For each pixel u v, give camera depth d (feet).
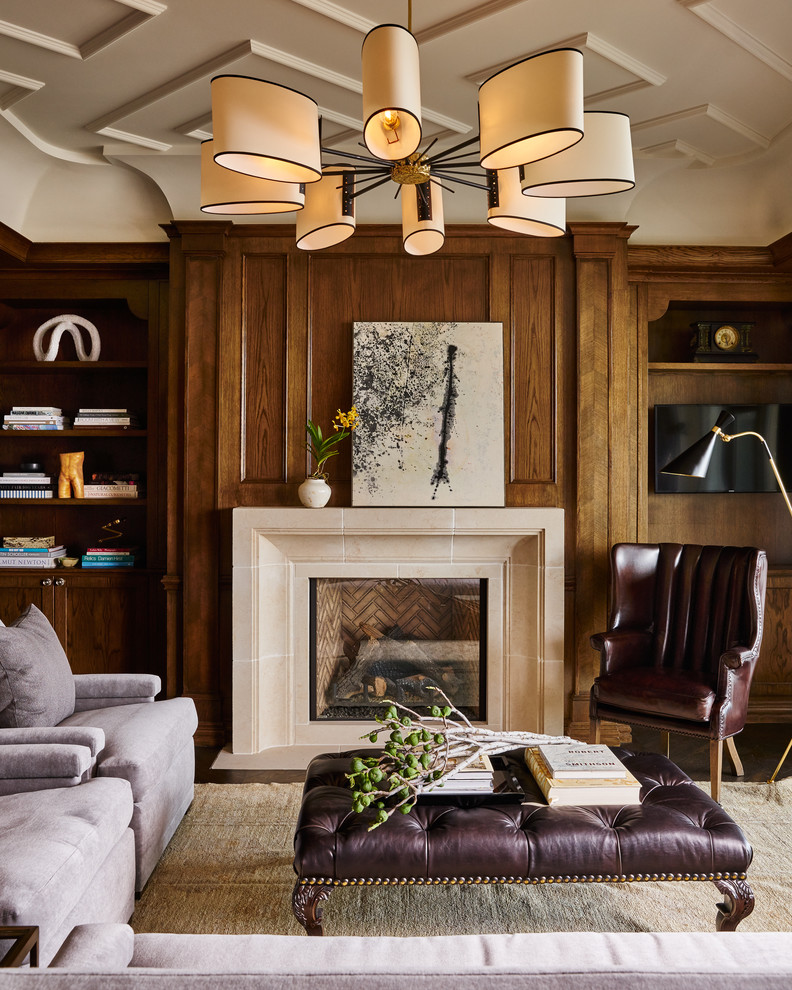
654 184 14.20
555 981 2.92
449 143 12.23
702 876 6.95
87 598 14.82
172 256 13.73
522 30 9.03
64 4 8.60
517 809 7.43
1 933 4.12
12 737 7.85
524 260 13.64
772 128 11.83
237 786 11.40
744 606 11.45
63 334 15.66
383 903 8.21
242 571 13.01
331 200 6.97
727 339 14.96
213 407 13.53
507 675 13.57
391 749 7.34
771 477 15.20
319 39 9.26
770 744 13.52
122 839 7.56
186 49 9.53
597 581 13.57
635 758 8.73
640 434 14.93
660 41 9.29
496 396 13.44
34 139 12.36
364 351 13.39
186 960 4.40
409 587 13.98
